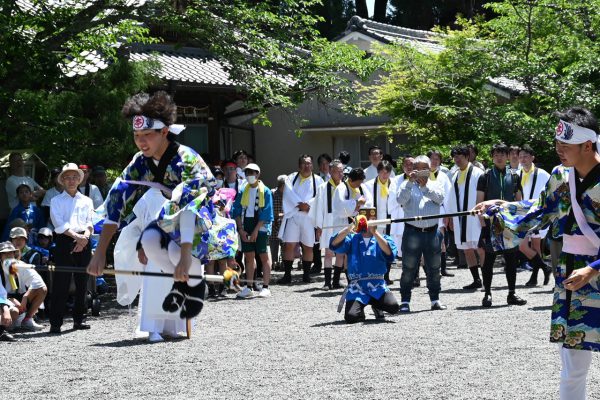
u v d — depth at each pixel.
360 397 6.29
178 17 13.76
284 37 14.44
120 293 8.22
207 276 5.52
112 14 13.96
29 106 12.48
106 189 13.11
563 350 5.28
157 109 5.31
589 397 6.12
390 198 14.73
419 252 11.11
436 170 14.35
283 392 6.54
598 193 5.21
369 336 9.06
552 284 13.60
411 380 6.82
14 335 10.06
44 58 12.52
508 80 20.95
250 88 14.02
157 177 5.43
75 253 10.38
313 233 15.11
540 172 14.31
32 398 6.68
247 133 24.86
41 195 12.65
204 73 20.11
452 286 13.84
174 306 5.50
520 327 9.41
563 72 19.39
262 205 13.62
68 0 14.12
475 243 13.27
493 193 13.14
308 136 24.67
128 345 9.10
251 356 8.13
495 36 21.30
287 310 11.64
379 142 24.28
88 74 14.02
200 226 5.35
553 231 5.70
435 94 19.66
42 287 10.55
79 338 9.75
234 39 13.95
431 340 8.69
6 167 13.28
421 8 35.16
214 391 6.68
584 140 5.23
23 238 10.55
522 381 6.71
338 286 14.33
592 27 19.72
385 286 10.27
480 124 18.89
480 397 6.21
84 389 6.94
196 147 21.89
